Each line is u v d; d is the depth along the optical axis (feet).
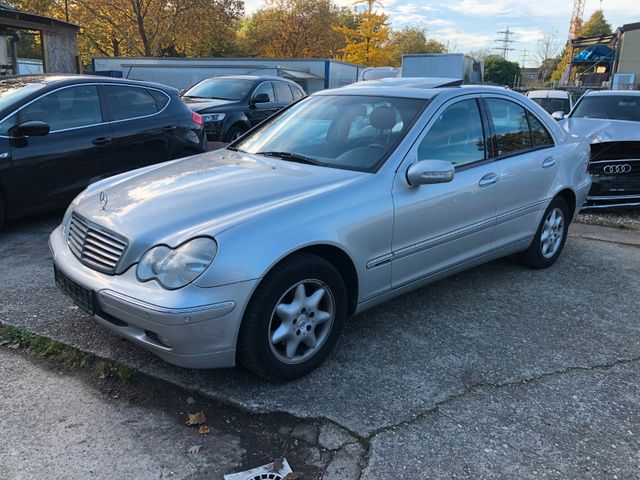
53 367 10.47
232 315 8.81
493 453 8.33
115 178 12.62
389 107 12.92
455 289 14.78
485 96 13.97
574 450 8.45
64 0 113.39
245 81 36.52
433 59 67.51
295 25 152.46
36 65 75.51
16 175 18.02
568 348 11.67
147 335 9.04
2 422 8.82
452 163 12.62
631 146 23.20
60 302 13.11
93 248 9.94
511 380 10.36
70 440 8.46
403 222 11.30
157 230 9.33
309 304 9.94
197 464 8.02
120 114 21.17
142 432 8.70
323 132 13.34
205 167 12.39
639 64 100.12
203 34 124.26
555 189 15.64
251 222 9.21
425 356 11.16
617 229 22.21
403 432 8.77
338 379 10.23
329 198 10.26
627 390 10.12
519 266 16.69
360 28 141.18
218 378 10.12
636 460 8.26
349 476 7.82
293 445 8.46
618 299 14.39
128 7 116.67
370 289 11.07
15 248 17.25
